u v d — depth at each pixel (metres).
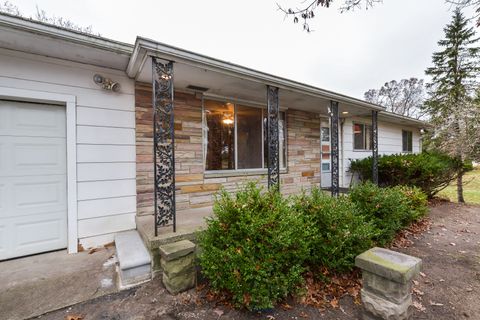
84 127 3.26
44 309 2.03
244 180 4.65
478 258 3.07
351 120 7.56
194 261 2.38
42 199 3.11
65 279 2.48
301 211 2.62
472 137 6.28
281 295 2.12
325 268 2.44
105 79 3.36
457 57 13.49
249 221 2.12
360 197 3.59
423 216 4.67
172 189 2.85
